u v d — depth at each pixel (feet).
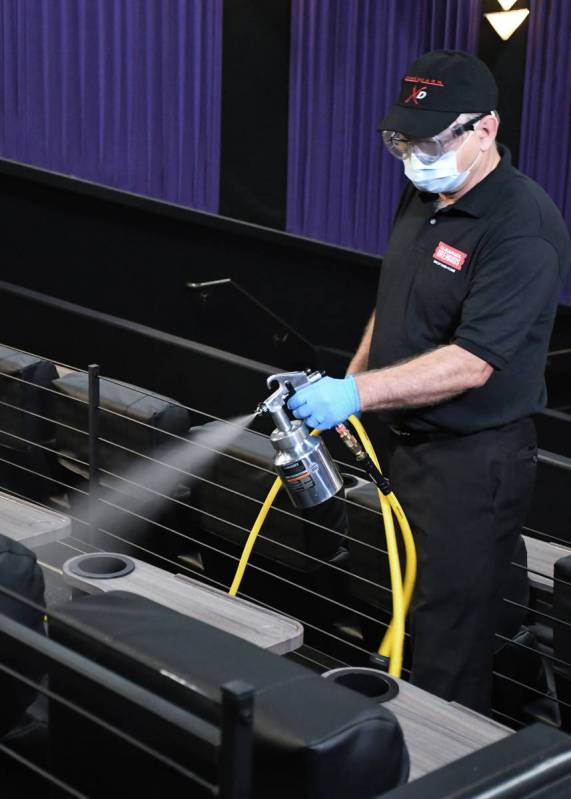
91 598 4.79
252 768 3.84
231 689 3.33
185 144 21.30
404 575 8.11
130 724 4.09
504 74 24.53
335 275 24.11
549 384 26.00
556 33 24.16
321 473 6.82
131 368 18.28
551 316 7.03
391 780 3.91
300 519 8.52
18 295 18.83
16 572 5.12
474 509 7.16
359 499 8.38
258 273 23.09
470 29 23.79
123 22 19.99
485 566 7.23
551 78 24.30
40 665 4.63
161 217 21.36
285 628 6.91
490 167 6.97
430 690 7.39
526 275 6.71
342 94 23.11
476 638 7.35
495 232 6.81
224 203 22.52
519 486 7.24
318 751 3.64
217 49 21.25
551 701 8.91
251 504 8.89
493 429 7.13
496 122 6.84
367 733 3.76
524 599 8.50
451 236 7.02
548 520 14.84
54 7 19.16
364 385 6.66
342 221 23.77
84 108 19.77
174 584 7.47
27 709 5.65
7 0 18.57
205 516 9.34
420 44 23.63
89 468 9.49
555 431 22.76
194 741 3.81
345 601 9.37
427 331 7.22
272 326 23.45
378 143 23.70
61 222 20.17
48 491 10.62
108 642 4.24
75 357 18.66
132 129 20.51
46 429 10.33
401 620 7.13
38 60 19.17
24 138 19.29
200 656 4.14
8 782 5.16
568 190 24.76
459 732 5.66
